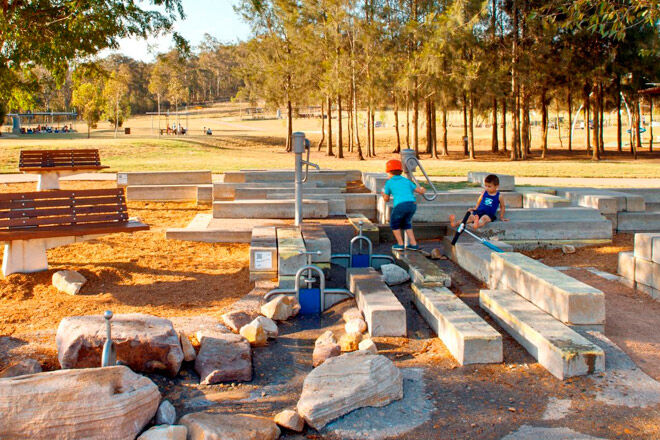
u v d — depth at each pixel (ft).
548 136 261.24
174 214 41.96
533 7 116.06
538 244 32.09
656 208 38.86
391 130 241.14
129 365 16.07
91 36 44.96
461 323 17.97
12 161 88.12
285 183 46.29
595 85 134.62
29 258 25.86
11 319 20.51
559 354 15.64
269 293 23.22
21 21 41.22
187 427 12.82
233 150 150.61
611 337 18.33
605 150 178.09
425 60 114.93
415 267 24.68
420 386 15.57
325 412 13.53
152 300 23.16
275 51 140.46
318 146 182.91
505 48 127.85
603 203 36.01
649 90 100.63
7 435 11.82
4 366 16.03
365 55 125.59
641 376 15.62
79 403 12.23
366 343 17.72
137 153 118.93
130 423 12.59
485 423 13.46
